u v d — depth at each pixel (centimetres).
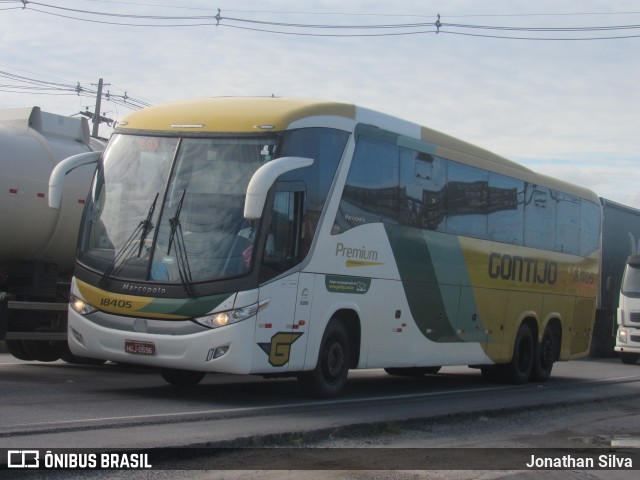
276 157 1095
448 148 1468
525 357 1744
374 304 1273
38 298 1436
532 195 1742
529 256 1727
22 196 1375
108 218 1138
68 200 1441
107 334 1095
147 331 1075
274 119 1117
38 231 1415
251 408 1070
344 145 1208
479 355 1566
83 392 1162
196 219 1091
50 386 1218
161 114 1175
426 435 1016
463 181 1505
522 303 1705
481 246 1557
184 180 1112
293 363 1125
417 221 1376
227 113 1140
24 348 1551
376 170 1277
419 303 1381
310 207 1144
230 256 1066
